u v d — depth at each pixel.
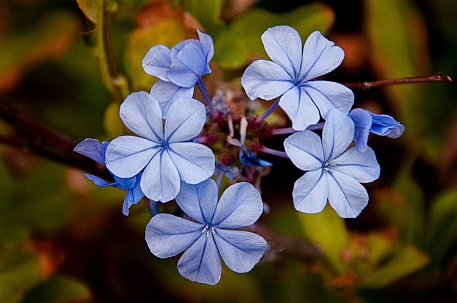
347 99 0.29
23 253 0.39
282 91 0.29
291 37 0.30
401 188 0.40
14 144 0.36
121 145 0.29
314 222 0.37
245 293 0.40
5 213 0.39
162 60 0.30
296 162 0.29
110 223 0.40
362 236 0.38
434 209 0.40
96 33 0.34
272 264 0.41
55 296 0.39
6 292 0.39
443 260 0.41
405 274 0.38
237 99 0.35
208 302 0.41
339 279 0.37
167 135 0.29
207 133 0.31
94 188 0.39
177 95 0.30
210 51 0.30
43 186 0.40
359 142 0.29
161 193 0.29
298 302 0.40
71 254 0.41
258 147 0.31
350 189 0.29
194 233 0.29
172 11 0.36
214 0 0.36
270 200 0.41
